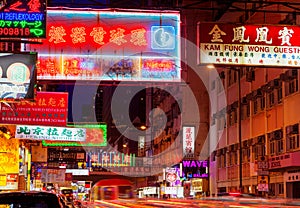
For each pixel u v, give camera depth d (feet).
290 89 143.02
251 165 162.50
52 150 194.80
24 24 63.67
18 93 64.59
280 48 79.97
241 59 79.00
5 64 64.69
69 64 80.02
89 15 80.89
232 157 194.59
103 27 81.00
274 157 139.95
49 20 80.33
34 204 38.93
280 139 148.97
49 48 79.92
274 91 154.61
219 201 110.52
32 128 109.40
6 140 103.81
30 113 91.30
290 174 141.90
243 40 79.46
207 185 222.48
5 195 39.47
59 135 117.39
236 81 189.16
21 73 64.90
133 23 81.41
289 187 144.05
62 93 92.48
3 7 63.67
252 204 93.35
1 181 102.99
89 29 80.79
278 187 152.87
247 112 180.04
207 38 78.84
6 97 64.23
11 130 104.94
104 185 166.09
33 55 65.31
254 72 170.40
